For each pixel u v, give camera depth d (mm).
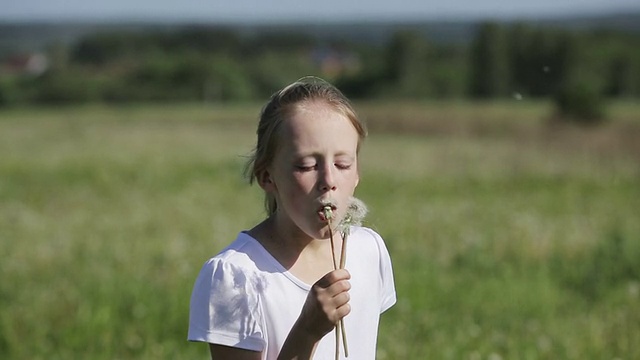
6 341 8938
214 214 17938
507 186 23078
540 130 41531
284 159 3764
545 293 11008
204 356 8484
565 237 14656
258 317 3801
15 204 19656
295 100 3803
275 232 3938
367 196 21172
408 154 31156
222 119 52875
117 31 111750
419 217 17219
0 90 75625
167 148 33281
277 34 116938
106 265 12375
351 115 3836
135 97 79250
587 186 22906
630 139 35781
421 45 75875
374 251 4164
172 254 13016
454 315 10000
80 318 9484
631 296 10922
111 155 30516
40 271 12023
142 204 19516
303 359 3605
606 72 65500
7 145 34875
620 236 13461
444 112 50781
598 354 8492
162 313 9695
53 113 58719
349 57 102812
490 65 69688
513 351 8500
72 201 20172
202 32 110000
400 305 10109
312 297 3576
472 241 14109
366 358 4055
